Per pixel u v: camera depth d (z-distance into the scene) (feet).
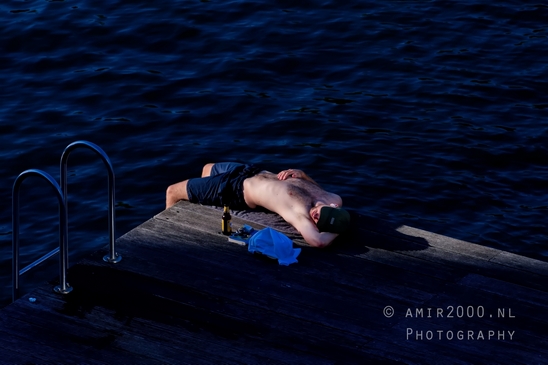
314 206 47.11
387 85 83.25
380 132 75.46
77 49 88.02
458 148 73.41
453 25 95.86
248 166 50.88
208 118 76.84
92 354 36.17
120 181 67.97
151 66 85.20
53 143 72.18
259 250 43.96
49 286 40.91
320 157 71.56
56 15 94.79
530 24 97.04
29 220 63.21
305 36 91.91
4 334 37.27
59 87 81.10
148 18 94.63
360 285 41.93
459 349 37.40
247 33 92.02
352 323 38.93
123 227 62.39
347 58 87.92
